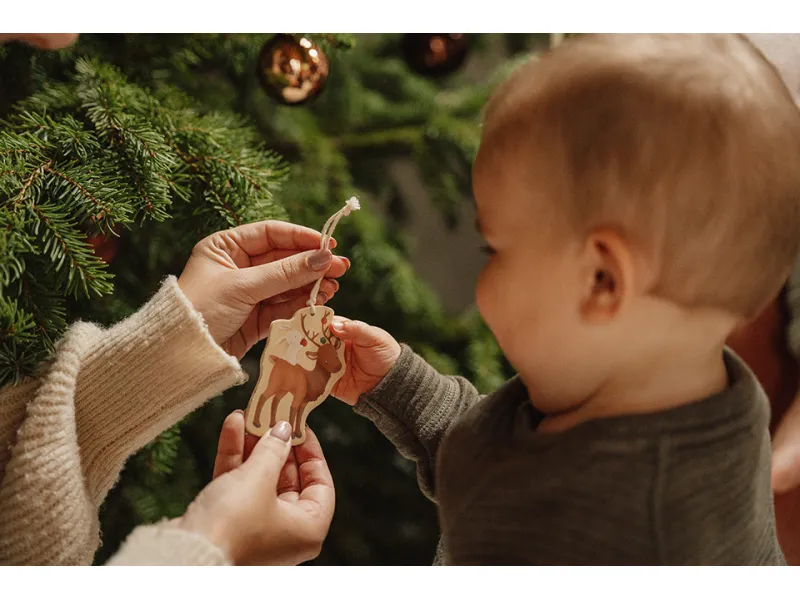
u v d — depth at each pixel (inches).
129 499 38.7
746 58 21.6
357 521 48.4
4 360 28.3
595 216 21.3
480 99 53.3
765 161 20.5
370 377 32.2
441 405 31.6
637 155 20.6
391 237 55.2
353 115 53.4
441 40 46.9
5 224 28.7
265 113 50.4
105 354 28.8
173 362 28.7
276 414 28.7
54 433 27.3
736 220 20.6
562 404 24.0
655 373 22.3
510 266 23.4
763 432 22.8
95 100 34.1
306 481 29.6
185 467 41.5
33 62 36.2
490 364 47.3
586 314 21.9
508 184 22.8
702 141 20.3
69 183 31.1
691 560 21.4
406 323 49.8
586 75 21.5
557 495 21.9
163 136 35.4
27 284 30.5
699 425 21.4
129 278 40.6
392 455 50.8
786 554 40.4
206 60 46.3
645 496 21.1
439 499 25.7
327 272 32.7
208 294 31.0
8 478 26.9
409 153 53.8
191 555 22.3
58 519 26.8
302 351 29.3
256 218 36.1
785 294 42.2
